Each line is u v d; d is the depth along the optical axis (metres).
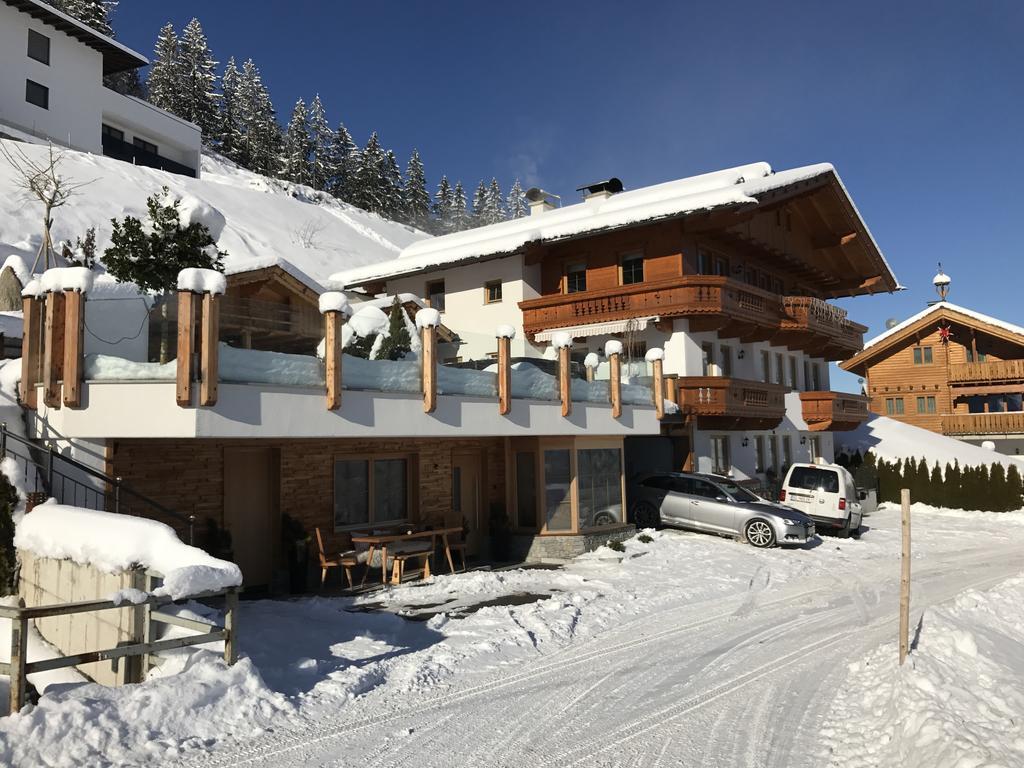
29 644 9.02
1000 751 5.35
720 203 21.67
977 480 28.45
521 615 10.86
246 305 10.03
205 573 6.69
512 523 17.39
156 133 51.50
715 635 10.23
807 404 29.98
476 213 139.12
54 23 39.81
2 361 11.84
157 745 5.80
